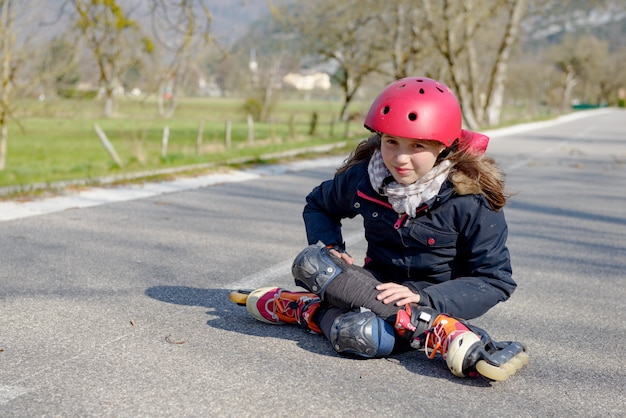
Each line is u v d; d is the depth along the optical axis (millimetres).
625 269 5566
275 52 44500
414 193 2971
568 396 2898
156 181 10031
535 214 8266
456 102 2939
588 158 16797
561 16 34844
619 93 121000
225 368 3008
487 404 2762
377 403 2713
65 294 4145
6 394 2680
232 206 8016
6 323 3559
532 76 69938
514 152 18016
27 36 13922
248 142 20859
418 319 2980
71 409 2564
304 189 9844
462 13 28078
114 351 3182
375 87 41125
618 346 3625
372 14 35875
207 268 4938
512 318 4062
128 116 50125
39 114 15047
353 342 3033
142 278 4586
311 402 2691
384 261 3281
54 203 7773
